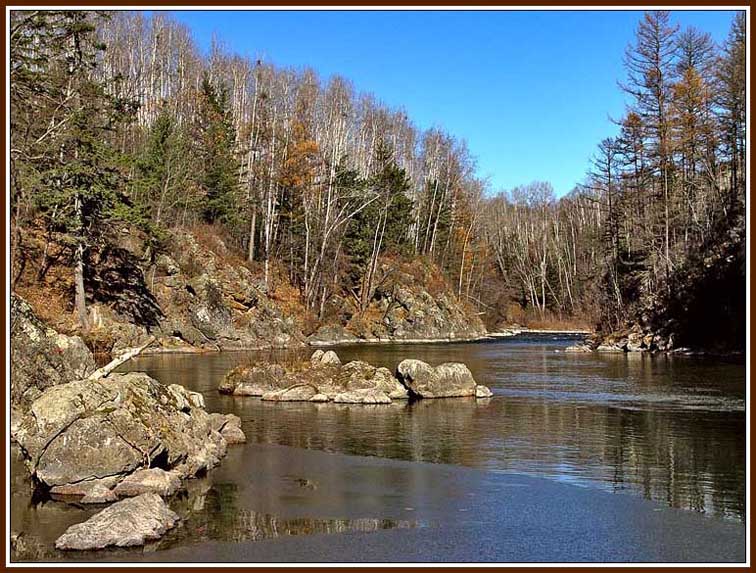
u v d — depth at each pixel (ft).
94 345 109.70
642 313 166.61
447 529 31.55
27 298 113.29
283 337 168.25
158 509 31.63
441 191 260.01
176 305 147.64
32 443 36.65
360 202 217.36
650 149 180.65
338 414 67.56
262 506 35.14
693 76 171.73
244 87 222.48
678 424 59.98
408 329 213.25
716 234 151.43
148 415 40.27
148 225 131.85
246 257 193.26
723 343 139.33
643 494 37.55
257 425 61.00
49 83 92.17
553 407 71.26
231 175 192.24
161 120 161.07
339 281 213.05
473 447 50.78
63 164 108.47
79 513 33.24
